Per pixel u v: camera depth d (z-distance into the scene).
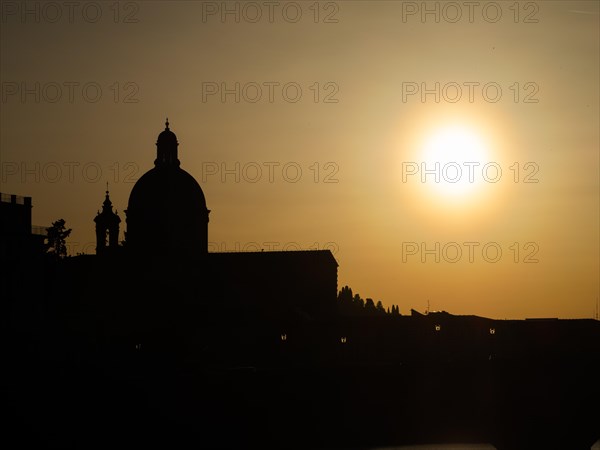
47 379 162.38
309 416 169.38
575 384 166.88
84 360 188.00
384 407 170.25
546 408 167.38
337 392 170.38
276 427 168.50
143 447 162.88
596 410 166.25
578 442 166.62
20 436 155.12
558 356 173.50
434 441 169.50
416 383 170.00
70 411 159.50
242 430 167.38
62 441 157.50
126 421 162.25
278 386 170.00
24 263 195.25
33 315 198.75
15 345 181.25
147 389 164.12
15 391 156.62
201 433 165.75
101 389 162.25
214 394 167.38
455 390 169.50
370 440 169.62
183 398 166.00
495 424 168.50
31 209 197.38
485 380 169.00
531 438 167.75
